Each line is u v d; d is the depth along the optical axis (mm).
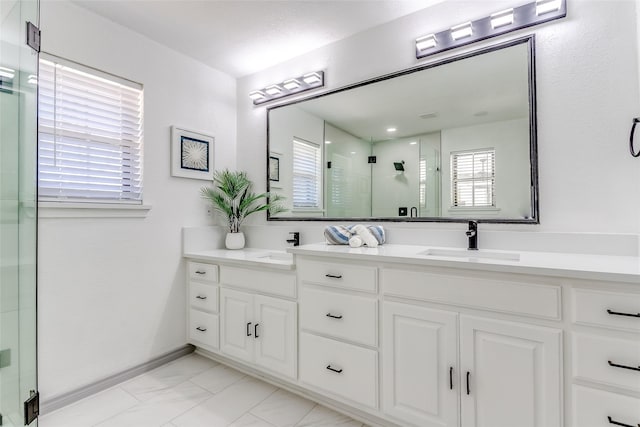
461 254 1690
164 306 2283
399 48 2025
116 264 2021
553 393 1106
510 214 1670
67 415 1671
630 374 995
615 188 1446
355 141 2172
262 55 2469
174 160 2344
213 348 2215
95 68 1928
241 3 1861
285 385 1927
